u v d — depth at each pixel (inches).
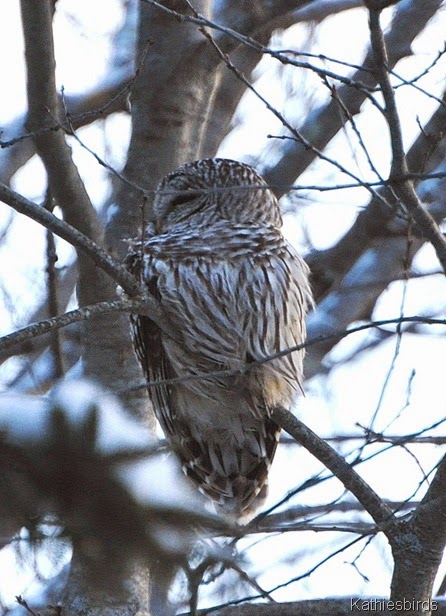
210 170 439.8
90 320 442.9
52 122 407.2
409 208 309.9
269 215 434.9
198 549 142.2
